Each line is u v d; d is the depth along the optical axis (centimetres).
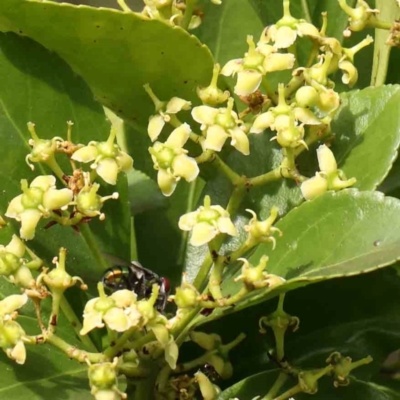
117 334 23
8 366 23
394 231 22
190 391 23
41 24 23
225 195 25
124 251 25
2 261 23
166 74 24
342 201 23
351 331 25
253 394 24
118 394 22
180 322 22
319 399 24
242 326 25
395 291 25
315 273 22
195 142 24
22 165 24
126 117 25
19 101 24
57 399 22
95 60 24
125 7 24
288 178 24
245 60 24
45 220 24
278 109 24
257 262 24
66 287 23
